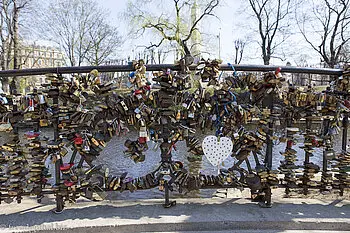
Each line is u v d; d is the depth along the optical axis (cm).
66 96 240
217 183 264
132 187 257
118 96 248
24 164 256
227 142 254
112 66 245
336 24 2048
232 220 236
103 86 241
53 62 2756
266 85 250
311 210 258
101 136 249
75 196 255
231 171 264
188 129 253
